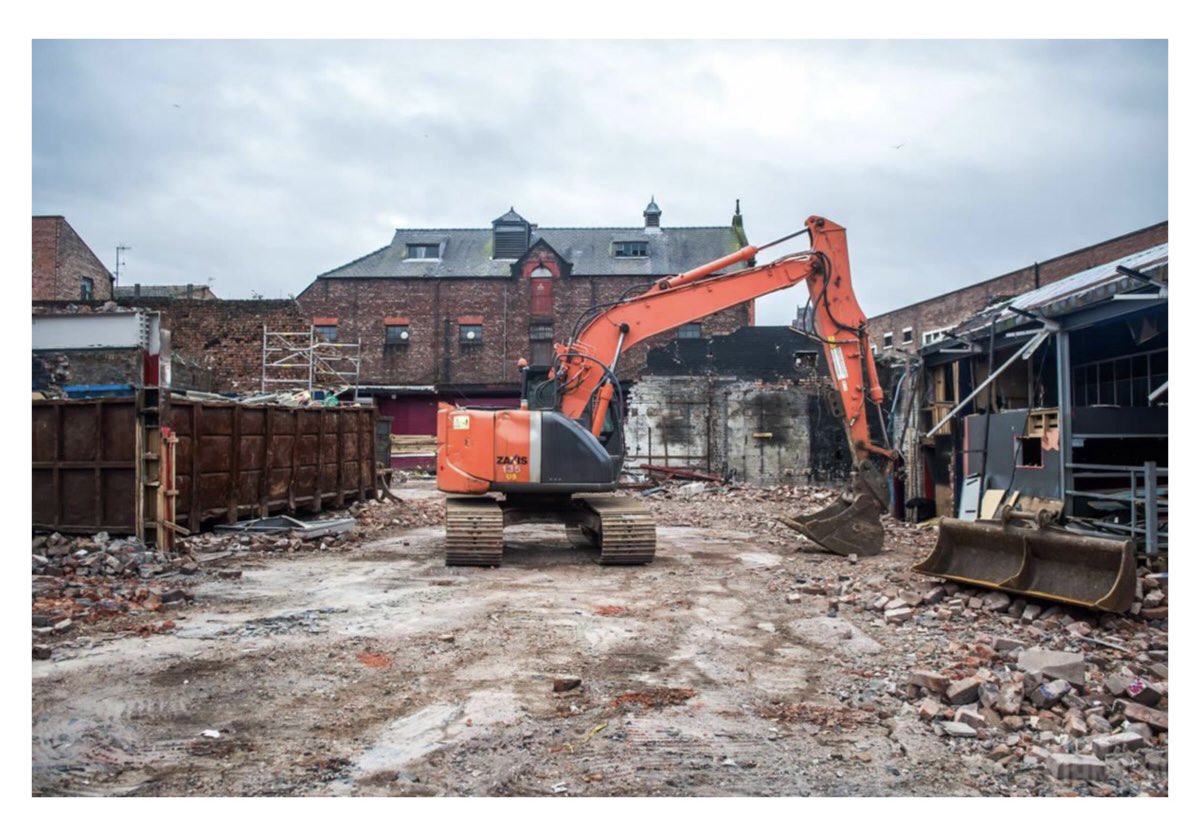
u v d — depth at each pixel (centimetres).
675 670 609
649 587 916
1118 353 1322
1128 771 443
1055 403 1433
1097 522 1009
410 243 4219
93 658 612
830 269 1235
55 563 922
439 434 1092
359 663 613
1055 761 437
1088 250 2816
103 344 1834
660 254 4191
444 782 425
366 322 4025
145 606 764
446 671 598
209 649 641
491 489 1076
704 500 2086
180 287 4825
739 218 4366
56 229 3616
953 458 1492
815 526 1159
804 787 424
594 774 436
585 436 1087
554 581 945
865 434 1216
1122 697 538
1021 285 3152
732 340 3044
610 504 1122
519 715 513
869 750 468
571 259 4175
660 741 477
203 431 1160
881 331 4312
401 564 1051
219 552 1099
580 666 615
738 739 481
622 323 1222
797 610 805
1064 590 756
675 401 2489
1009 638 666
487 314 4016
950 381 1606
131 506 1012
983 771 443
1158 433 1088
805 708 529
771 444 2445
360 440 1711
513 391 3691
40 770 430
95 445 1018
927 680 552
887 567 1048
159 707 519
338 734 482
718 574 1004
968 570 859
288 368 3312
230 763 443
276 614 759
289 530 1222
